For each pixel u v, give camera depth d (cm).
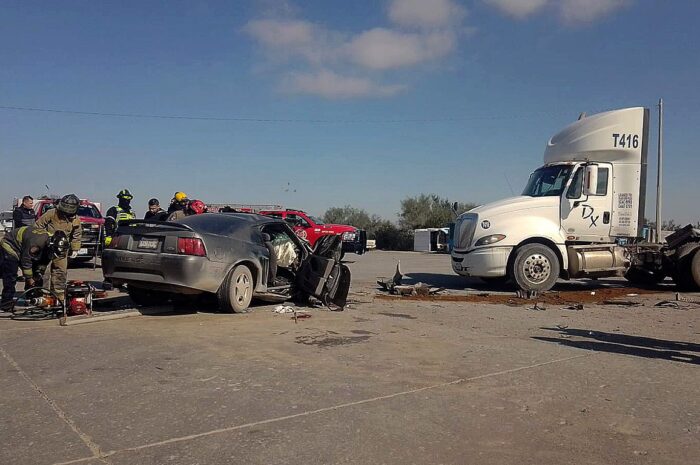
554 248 1207
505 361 576
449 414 423
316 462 340
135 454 346
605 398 465
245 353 586
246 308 836
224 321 761
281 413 418
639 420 418
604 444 374
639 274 1375
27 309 779
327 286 905
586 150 1227
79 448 353
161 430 383
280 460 342
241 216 907
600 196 1216
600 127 1214
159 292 875
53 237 806
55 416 406
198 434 377
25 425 389
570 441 379
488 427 400
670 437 387
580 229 1212
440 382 500
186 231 769
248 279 835
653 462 349
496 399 458
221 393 459
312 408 429
